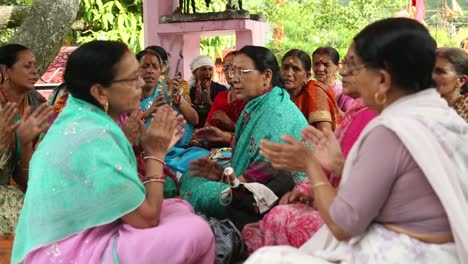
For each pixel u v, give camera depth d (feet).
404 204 7.29
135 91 9.34
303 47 47.44
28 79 14.03
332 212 7.45
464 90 12.75
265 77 13.34
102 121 9.07
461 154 7.30
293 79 16.70
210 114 17.90
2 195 11.96
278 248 7.79
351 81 7.88
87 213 8.86
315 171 8.00
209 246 9.65
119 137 9.12
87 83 9.12
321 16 49.96
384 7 50.44
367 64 7.55
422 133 7.13
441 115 7.39
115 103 9.31
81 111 9.16
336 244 7.93
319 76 18.67
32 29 19.77
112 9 35.19
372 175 7.20
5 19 22.59
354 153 7.51
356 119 9.89
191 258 9.33
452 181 7.13
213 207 12.66
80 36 35.29
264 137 12.70
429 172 7.02
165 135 9.48
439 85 12.16
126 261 9.04
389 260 7.27
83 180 8.82
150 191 9.29
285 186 12.50
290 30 48.42
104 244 9.08
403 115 7.32
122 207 8.86
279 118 12.76
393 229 7.41
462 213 7.10
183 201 10.66
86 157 8.83
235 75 13.37
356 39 7.71
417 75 7.47
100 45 9.20
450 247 7.27
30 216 9.05
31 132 11.95
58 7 20.18
